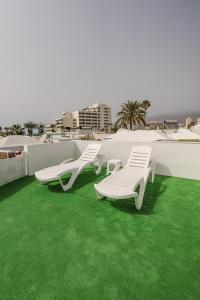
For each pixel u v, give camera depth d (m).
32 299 1.39
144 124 40.31
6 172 4.39
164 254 1.87
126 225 2.45
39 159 5.41
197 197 3.43
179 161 4.82
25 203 3.19
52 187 4.05
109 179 3.39
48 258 1.82
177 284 1.50
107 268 1.68
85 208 2.98
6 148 5.85
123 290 1.46
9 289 1.48
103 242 2.08
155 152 5.20
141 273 1.62
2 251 1.93
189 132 12.14
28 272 1.65
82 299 1.39
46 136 16.70
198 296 1.40
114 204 3.13
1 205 3.11
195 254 1.86
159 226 2.42
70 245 2.03
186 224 2.46
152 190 3.85
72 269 1.68
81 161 5.07
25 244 2.05
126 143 5.76
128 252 1.90
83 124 87.38
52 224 2.49
